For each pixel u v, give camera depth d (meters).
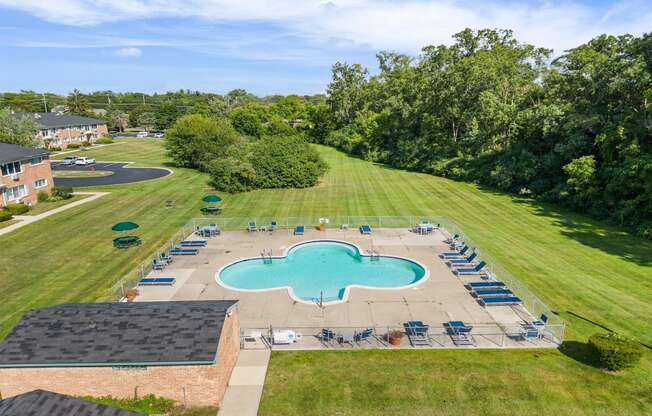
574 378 16.44
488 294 23.47
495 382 16.19
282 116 144.00
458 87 63.91
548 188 50.22
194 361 14.69
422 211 44.62
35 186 46.59
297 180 56.69
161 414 14.68
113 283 26.05
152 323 16.22
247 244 33.16
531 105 63.50
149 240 34.31
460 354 18.16
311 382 16.36
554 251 31.97
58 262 29.61
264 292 24.39
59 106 158.62
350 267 29.69
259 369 17.23
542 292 24.69
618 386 15.95
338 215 42.75
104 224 38.72
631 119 41.69
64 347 15.34
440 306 22.50
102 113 154.50
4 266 28.84
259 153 56.91
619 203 39.59
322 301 23.33
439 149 69.62
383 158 82.31
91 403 11.92
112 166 73.25
